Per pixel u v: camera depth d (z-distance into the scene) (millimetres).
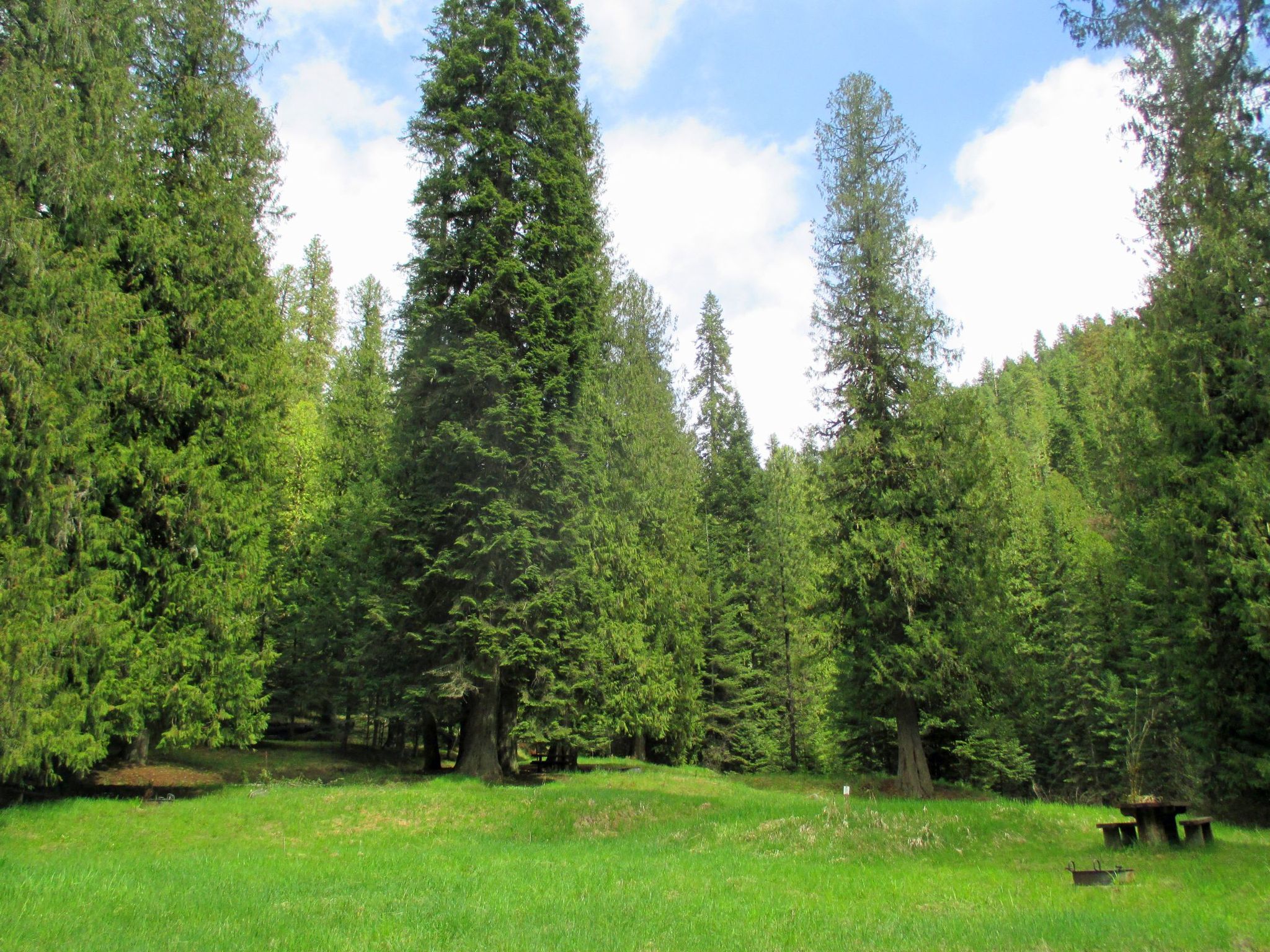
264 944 7082
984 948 6715
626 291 31422
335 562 30016
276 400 18922
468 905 8594
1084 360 78312
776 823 14438
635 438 28594
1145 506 16828
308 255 42750
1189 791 24344
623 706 24281
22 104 14750
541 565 21266
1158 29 11984
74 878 9742
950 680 20781
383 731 36875
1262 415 14445
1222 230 14523
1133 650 27922
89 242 16047
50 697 13766
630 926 7727
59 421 14266
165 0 18734
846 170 24234
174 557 16438
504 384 21312
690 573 31281
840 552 22000
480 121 22406
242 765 24766
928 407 21562
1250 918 7723
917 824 13570
